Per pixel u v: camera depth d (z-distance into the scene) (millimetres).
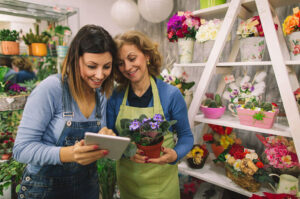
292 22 1161
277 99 1628
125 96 1153
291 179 1288
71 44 830
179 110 1104
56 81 857
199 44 1595
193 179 1932
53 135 869
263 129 1278
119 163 1229
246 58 1382
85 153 695
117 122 1151
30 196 900
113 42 870
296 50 1182
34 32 2193
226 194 1661
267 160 1479
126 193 1239
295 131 1160
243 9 1455
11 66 1977
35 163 764
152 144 907
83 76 841
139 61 986
